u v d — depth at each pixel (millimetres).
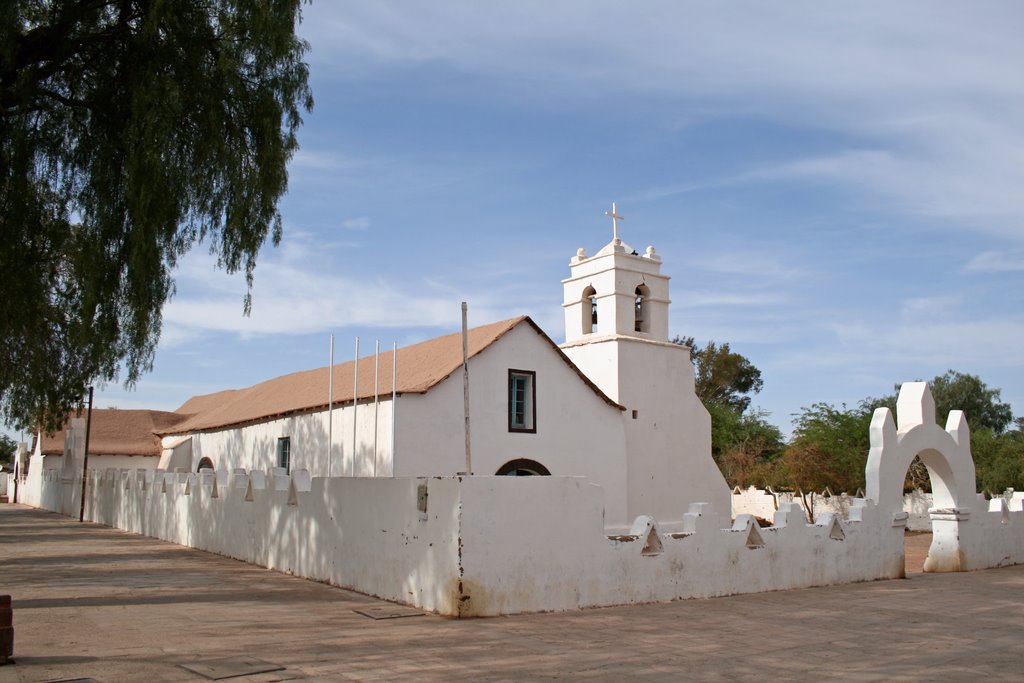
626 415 28750
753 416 62688
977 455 41000
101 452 43438
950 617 12359
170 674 7930
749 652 9547
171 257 13938
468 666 8531
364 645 9469
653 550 13258
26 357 18125
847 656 9445
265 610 11773
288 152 14469
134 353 13531
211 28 13758
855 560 16844
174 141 13414
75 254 14492
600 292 30375
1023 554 21453
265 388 37125
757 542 14930
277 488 16734
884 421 18203
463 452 23547
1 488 65562
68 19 12766
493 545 11477
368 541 13344
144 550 20625
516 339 25188
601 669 8547
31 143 13680
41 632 10070
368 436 23734
